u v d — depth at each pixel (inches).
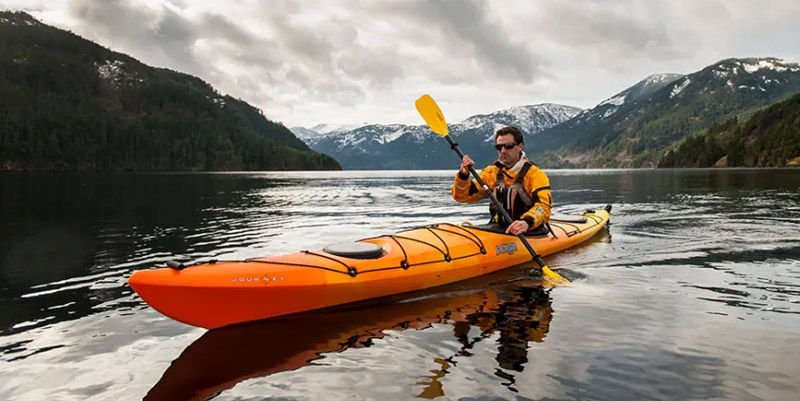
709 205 536.1
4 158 4547.2
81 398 106.1
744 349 126.7
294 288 156.6
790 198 621.9
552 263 239.3
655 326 145.1
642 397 102.4
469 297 180.9
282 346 134.6
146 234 345.7
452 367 118.8
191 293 140.0
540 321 151.6
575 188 1019.3
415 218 454.6
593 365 118.5
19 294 188.5
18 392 109.0
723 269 219.9
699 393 103.9
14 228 377.7
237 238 328.5
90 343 137.9
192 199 735.7
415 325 150.1
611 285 194.9
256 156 6053.2
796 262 232.4
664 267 226.2
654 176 1867.6
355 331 145.6
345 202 673.0
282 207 588.7
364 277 173.9
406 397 104.1
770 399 101.0
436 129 276.4
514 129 236.5
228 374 117.2
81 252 274.7
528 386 108.2
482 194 258.4
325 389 108.5
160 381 114.0
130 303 176.9
